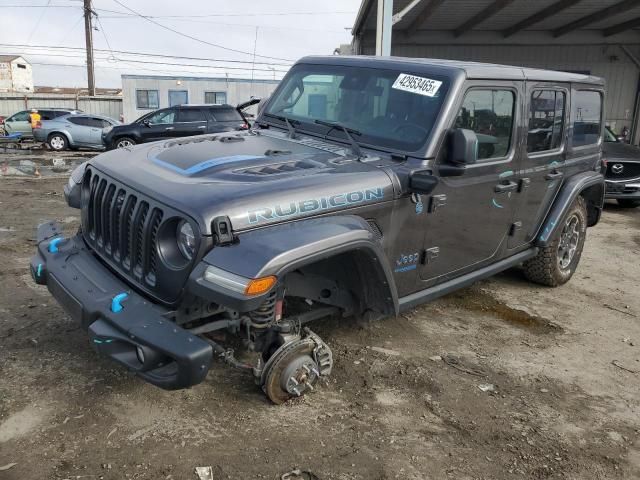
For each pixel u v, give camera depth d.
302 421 3.23
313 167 3.36
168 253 2.86
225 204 2.75
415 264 3.78
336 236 2.92
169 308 2.87
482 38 20.34
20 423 3.04
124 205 3.11
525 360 4.20
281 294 3.21
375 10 15.68
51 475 2.66
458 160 3.54
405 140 3.67
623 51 20.73
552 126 4.90
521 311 5.18
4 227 7.08
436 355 4.17
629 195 10.01
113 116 35.38
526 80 4.36
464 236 4.11
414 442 3.12
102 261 3.41
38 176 12.29
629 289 5.97
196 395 3.40
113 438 2.96
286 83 4.66
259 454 2.91
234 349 3.82
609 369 4.15
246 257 2.64
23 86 73.69
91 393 3.35
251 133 4.32
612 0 16.28
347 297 3.67
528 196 4.73
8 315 4.33
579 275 6.37
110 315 2.73
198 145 3.76
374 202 3.31
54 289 3.20
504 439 3.20
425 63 3.95
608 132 11.75
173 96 31.80
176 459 2.83
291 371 3.21
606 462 3.06
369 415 3.34
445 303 5.26
